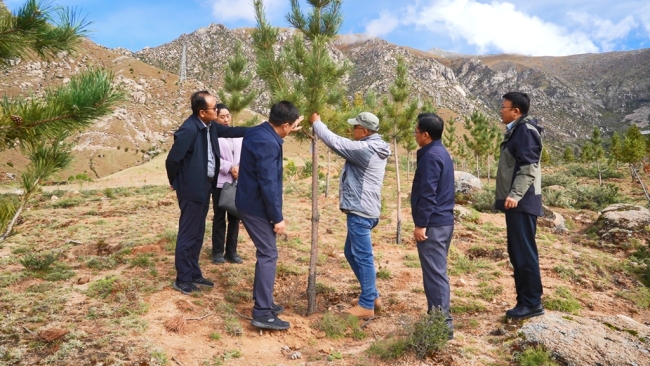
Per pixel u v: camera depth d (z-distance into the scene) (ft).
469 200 48.08
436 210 13.42
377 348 12.44
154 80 618.44
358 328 14.60
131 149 457.27
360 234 15.24
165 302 14.92
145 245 22.40
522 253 14.57
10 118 7.59
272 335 13.67
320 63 16.88
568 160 218.59
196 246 16.52
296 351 12.85
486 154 136.36
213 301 15.53
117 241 24.23
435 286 13.51
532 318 14.12
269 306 13.83
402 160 176.55
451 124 143.95
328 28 18.19
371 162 14.83
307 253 24.25
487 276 21.44
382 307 16.81
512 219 14.56
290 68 18.08
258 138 13.65
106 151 433.48
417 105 35.55
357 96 45.91
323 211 40.60
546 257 25.18
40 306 13.98
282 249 24.89
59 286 16.34
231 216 20.62
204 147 15.99
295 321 14.79
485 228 33.99
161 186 74.59
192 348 12.13
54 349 11.38
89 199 50.49
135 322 13.16
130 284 16.10
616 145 110.22
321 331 14.32
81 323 12.93
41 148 9.26
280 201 13.78
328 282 19.44
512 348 12.64
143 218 33.04
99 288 15.75
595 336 12.59
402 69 35.76
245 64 45.47
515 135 14.39
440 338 12.10
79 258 20.43
